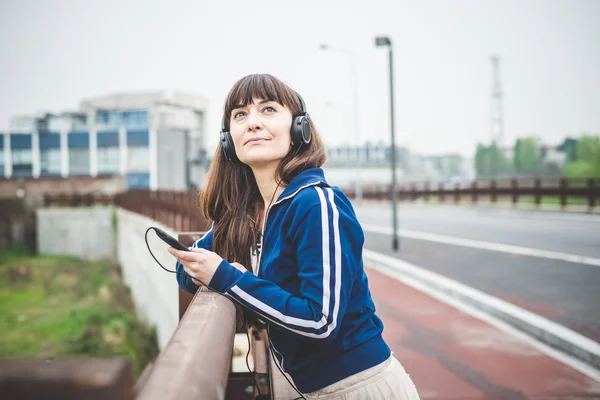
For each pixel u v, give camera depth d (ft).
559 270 26.35
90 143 173.78
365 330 4.12
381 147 273.54
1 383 1.20
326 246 3.66
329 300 3.55
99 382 1.20
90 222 88.43
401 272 27.22
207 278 3.70
